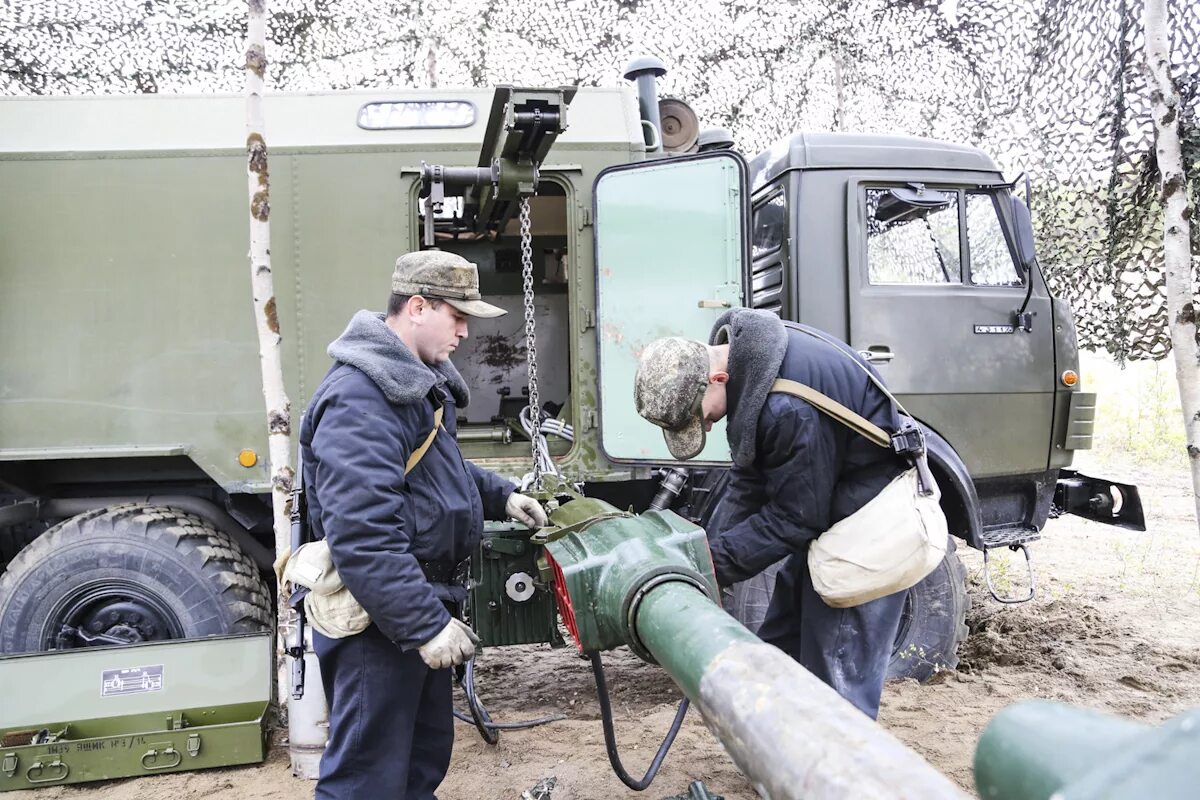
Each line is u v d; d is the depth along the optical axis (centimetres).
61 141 388
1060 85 576
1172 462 1046
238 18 729
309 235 397
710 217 389
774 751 98
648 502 439
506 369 538
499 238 534
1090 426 448
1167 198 368
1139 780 41
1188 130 475
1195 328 370
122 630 377
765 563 256
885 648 268
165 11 718
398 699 224
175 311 390
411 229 401
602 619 201
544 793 299
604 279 400
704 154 388
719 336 265
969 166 435
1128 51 514
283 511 339
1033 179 597
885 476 259
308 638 313
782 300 429
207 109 402
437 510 227
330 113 405
